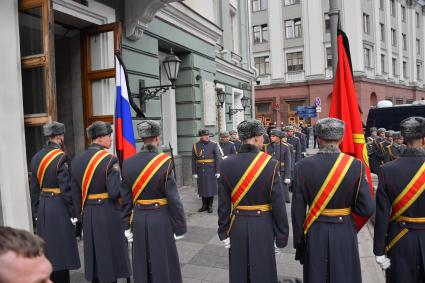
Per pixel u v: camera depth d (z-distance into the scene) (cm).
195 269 445
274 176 309
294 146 982
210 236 570
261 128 324
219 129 1167
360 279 285
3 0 423
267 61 3112
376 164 902
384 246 289
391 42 3306
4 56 424
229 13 1316
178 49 891
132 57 682
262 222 310
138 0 645
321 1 2862
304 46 2945
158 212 338
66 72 629
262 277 308
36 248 98
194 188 945
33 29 436
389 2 3259
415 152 280
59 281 394
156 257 333
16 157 432
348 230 285
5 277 92
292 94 3002
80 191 381
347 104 374
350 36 2792
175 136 943
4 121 423
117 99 526
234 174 315
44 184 395
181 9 835
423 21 3900
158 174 334
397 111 1068
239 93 1418
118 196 368
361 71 2792
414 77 3691
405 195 275
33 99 442
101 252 371
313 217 290
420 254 273
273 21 3045
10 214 426
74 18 560
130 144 519
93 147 385
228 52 1280
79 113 620
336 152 293
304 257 299
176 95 948
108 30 570
